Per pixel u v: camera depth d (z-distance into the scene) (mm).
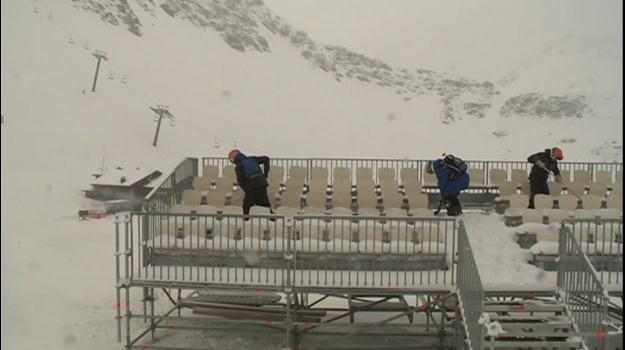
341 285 10180
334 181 15773
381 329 13555
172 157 54438
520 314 9812
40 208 32125
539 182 14602
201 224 11953
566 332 8977
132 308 15094
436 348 11930
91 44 78500
